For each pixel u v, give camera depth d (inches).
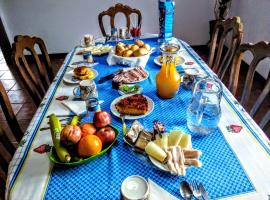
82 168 30.9
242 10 113.5
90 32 135.6
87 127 33.3
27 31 133.3
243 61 114.8
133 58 56.3
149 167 30.6
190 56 62.0
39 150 34.1
